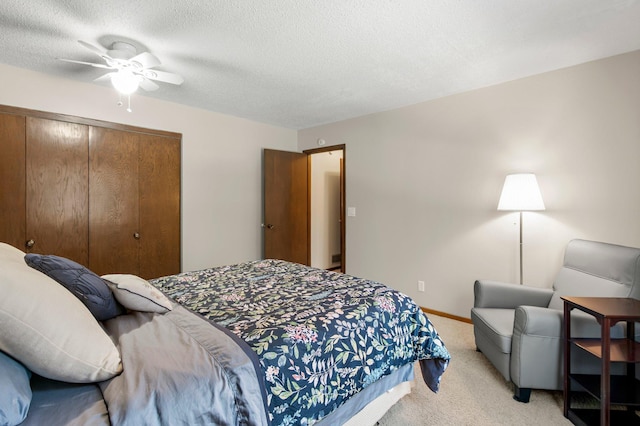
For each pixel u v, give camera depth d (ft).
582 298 5.81
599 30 6.72
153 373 3.10
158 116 11.46
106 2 5.73
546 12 6.09
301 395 3.92
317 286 6.57
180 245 12.17
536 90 8.98
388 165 12.55
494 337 6.75
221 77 9.30
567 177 8.54
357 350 4.70
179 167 12.05
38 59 8.18
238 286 6.59
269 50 7.61
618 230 7.82
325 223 18.31
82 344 2.98
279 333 4.17
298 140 16.31
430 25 6.55
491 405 6.10
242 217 14.08
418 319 5.83
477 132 10.16
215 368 3.30
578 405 6.03
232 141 13.62
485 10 6.03
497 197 9.78
